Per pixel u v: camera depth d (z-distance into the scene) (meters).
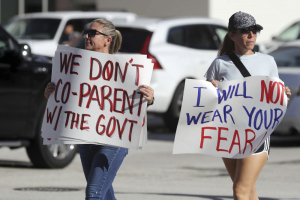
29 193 13.56
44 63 16.97
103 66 9.17
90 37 9.25
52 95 9.41
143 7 45.00
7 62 16.09
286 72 20.72
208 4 42.78
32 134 16.58
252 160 9.23
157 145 22.52
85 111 9.20
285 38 36.53
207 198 13.11
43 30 30.38
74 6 48.28
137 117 9.05
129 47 24.25
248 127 9.27
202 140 9.41
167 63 24.22
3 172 16.61
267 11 46.09
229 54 9.58
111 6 46.16
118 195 13.35
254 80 9.27
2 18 46.75
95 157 9.02
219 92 9.38
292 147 21.97
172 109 24.59
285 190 14.18
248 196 9.23
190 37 25.88
